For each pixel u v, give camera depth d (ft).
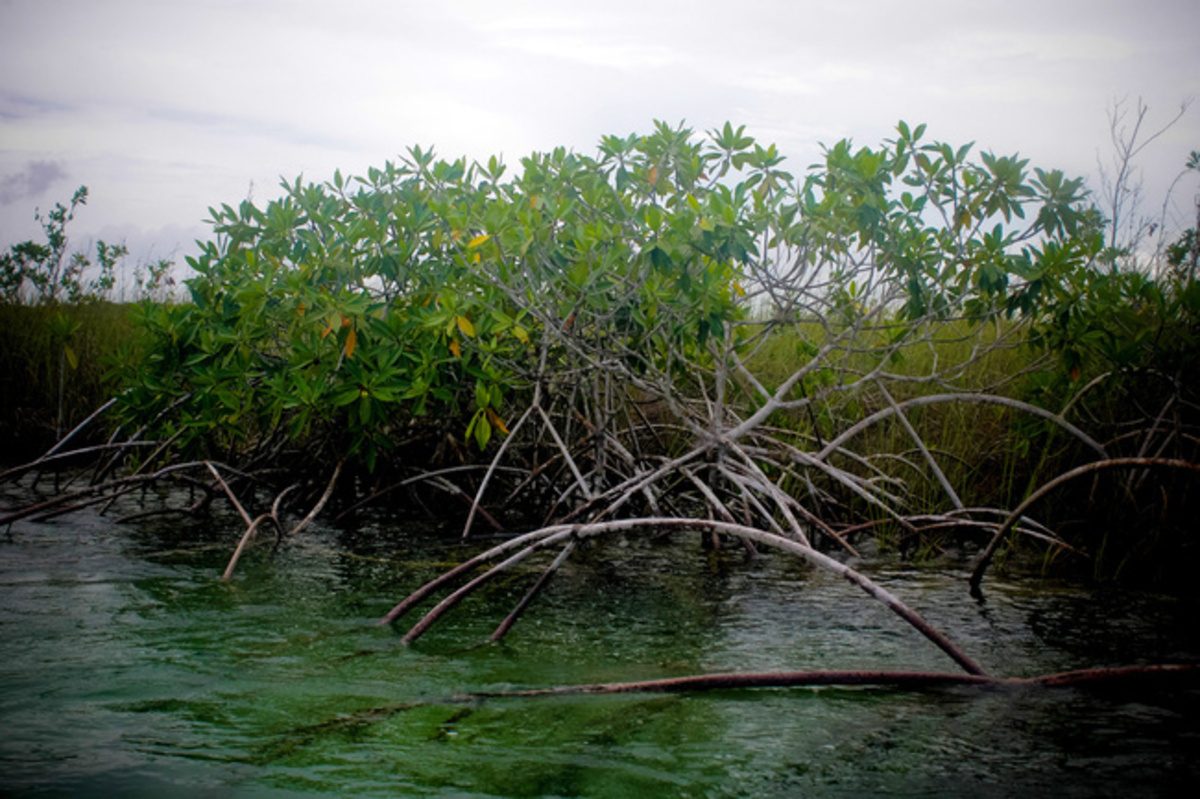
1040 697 9.50
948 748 8.16
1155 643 11.52
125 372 20.57
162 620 12.09
